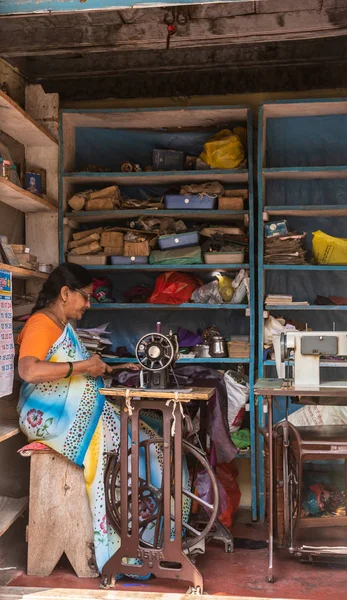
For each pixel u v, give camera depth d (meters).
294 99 4.75
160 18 4.55
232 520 4.58
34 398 3.69
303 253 4.76
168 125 5.14
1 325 3.57
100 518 3.54
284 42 5.05
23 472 4.24
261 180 4.75
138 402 3.43
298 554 3.62
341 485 4.39
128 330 5.25
